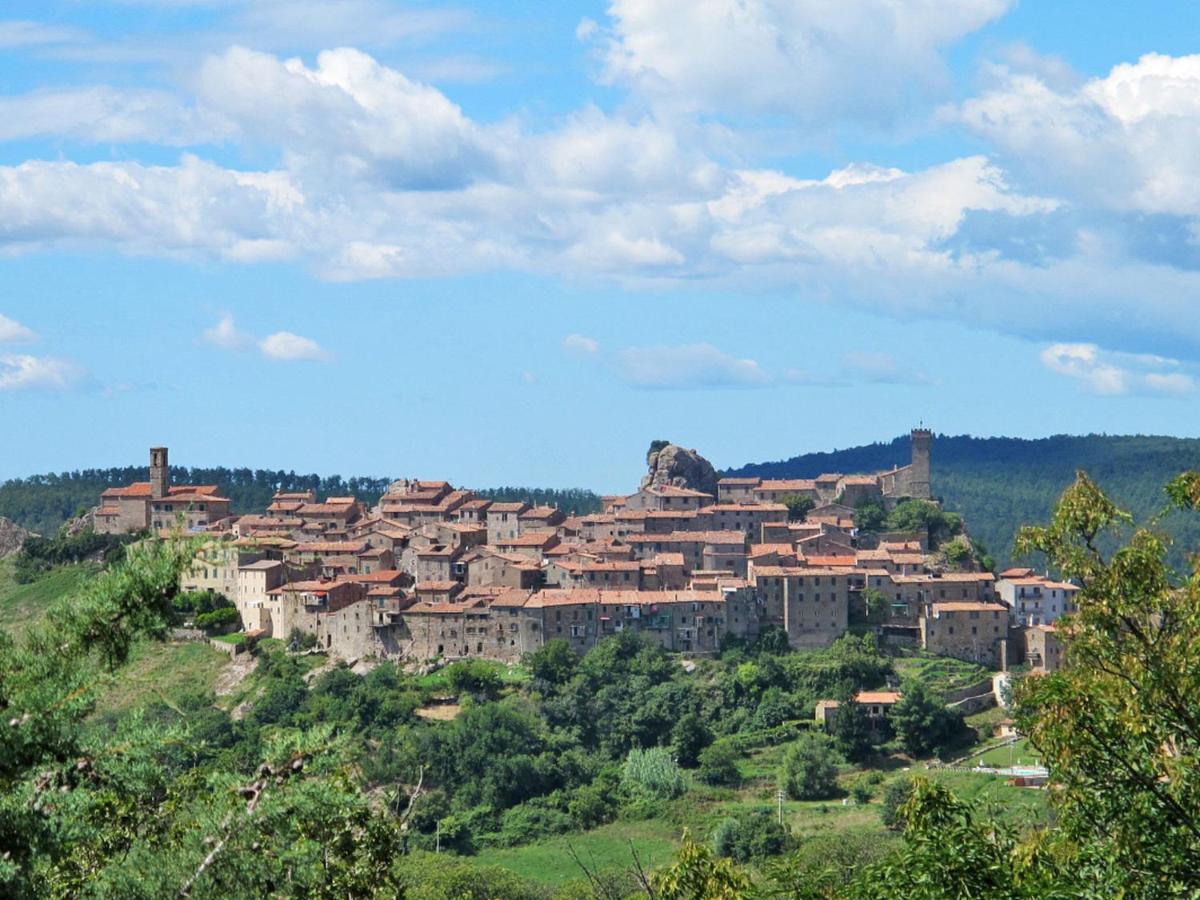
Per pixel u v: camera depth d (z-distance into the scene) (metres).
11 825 51.75
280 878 59.31
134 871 57.41
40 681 53.22
